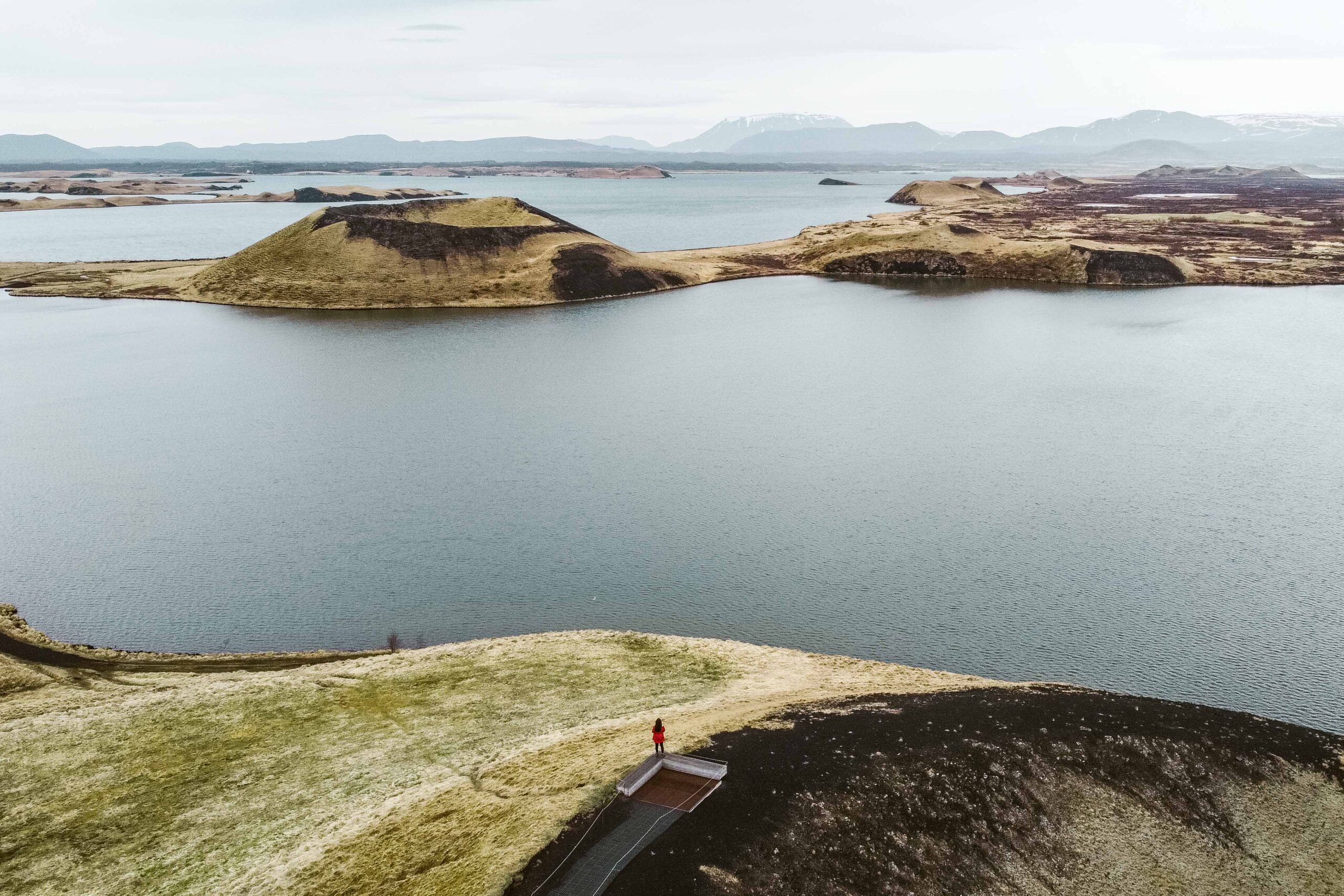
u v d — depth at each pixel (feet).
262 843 109.40
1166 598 197.06
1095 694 141.59
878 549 225.35
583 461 298.97
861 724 125.39
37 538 238.68
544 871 93.91
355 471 292.81
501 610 198.18
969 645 179.52
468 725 138.31
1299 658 172.55
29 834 114.42
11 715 146.20
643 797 107.04
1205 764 121.39
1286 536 229.04
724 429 334.85
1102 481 271.69
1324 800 118.21
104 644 183.83
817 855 98.94
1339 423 330.75
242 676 166.50
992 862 103.91
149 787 123.75
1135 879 105.60
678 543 231.71
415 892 94.73
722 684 153.07
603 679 156.46
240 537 239.09
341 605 201.16
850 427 334.85
